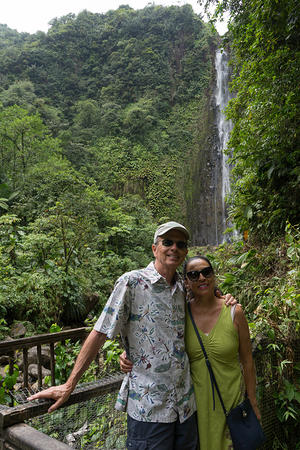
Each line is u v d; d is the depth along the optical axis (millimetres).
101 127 29234
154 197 24672
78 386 1402
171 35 36031
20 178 14609
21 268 6527
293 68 3254
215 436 1276
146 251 15867
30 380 3828
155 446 1133
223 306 1394
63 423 1355
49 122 27672
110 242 14789
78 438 1350
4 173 15305
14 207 11648
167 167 26531
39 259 6773
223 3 4418
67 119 31922
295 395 1742
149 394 1172
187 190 25625
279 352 1883
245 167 4402
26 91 30391
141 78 33406
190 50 34750
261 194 3848
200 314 1390
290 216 3551
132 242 15094
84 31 38281
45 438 1050
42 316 5883
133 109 28734
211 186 25094
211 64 32281
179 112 30953
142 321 1226
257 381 1727
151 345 1208
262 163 3697
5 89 32156
